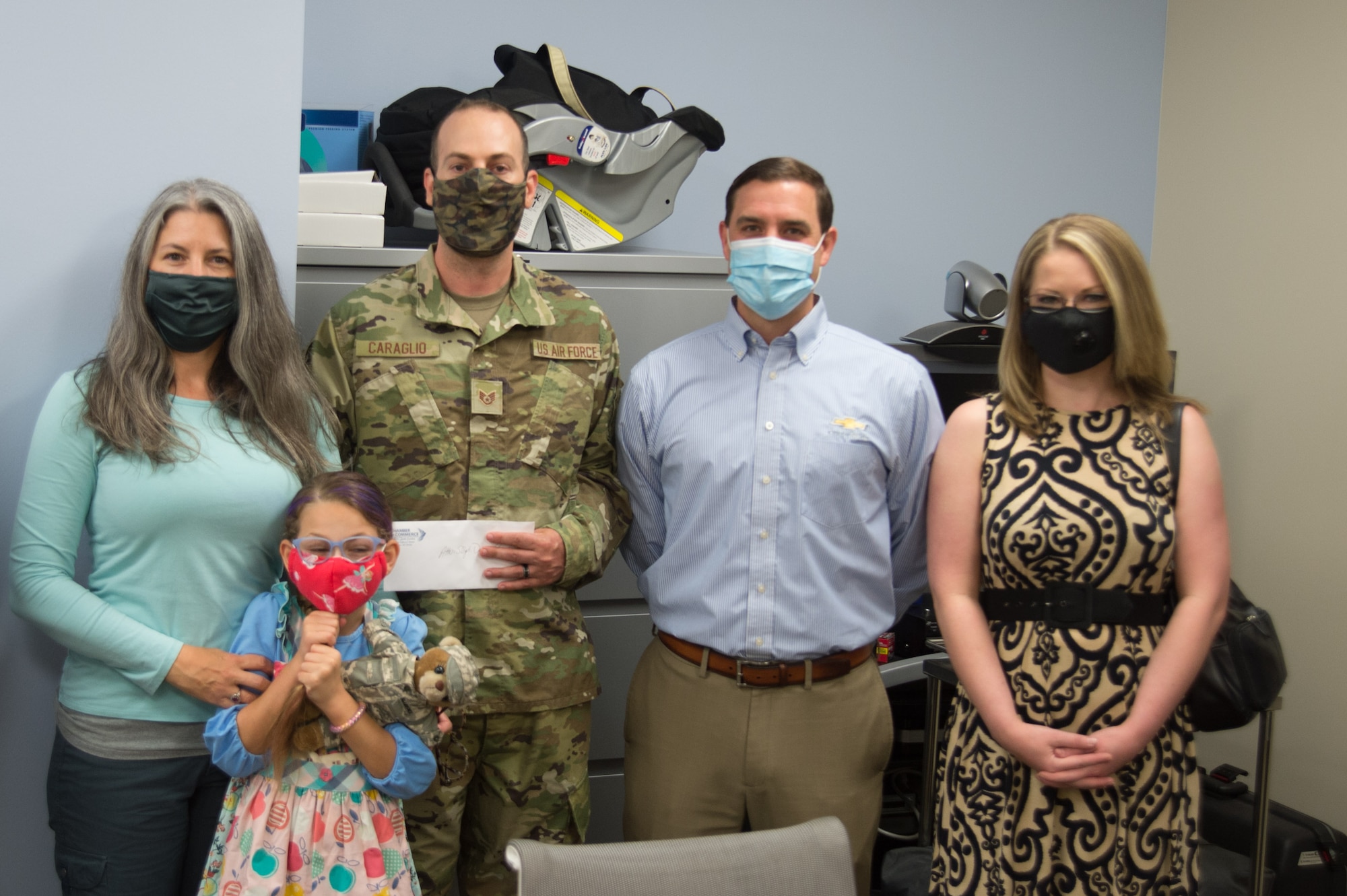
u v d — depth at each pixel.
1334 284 2.63
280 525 1.55
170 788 1.50
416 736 1.49
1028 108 3.11
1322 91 2.67
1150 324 1.53
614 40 2.79
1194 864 1.52
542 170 2.26
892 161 3.02
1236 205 2.93
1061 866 1.52
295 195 1.77
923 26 3.00
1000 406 1.60
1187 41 3.09
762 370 1.77
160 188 1.70
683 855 1.21
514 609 1.73
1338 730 2.60
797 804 1.71
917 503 1.81
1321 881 2.29
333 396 1.73
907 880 2.24
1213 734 2.92
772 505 1.72
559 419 1.77
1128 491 1.51
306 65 2.62
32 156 1.65
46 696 1.70
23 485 1.50
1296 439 2.73
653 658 1.84
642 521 1.89
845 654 1.75
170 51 1.69
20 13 1.62
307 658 1.41
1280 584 2.77
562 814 1.80
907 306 3.08
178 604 1.49
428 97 2.46
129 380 1.49
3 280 1.65
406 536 1.67
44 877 1.73
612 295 2.20
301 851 1.43
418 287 1.75
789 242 1.70
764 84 2.90
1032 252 1.57
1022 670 1.54
